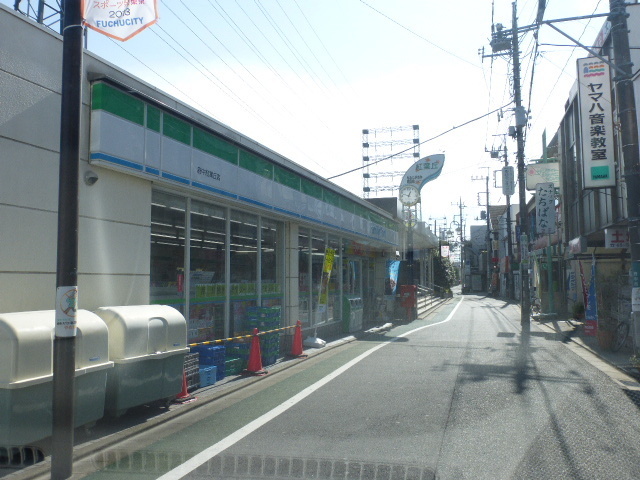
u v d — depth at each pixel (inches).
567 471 214.2
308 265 673.0
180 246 411.8
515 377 406.3
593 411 305.9
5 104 269.1
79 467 222.5
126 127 337.1
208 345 430.3
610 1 461.7
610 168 548.7
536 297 1178.0
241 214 511.5
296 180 598.5
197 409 323.0
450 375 415.2
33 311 255.1
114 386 276.2
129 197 350.9
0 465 223.5
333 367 464.1
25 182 278.8
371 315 938.7
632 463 223.3
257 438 261.0
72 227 216.2
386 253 1099.9
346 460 227.6
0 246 263.7
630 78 458.9
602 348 527.5
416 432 267.3
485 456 231.8
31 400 222.8
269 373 439.5
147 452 241.4
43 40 293.4
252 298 523.5
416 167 1032.2
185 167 394.3
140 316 293.9
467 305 1533.0
